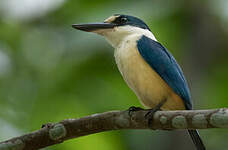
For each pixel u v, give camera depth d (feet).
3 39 41.86
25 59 41.47
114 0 39.40
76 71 39.83
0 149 24.35
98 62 39.50
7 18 42.24
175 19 39.47
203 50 38.78
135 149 36.96
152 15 38.63
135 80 27.96
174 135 35.01
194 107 36.68
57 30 42.01
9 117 38.65
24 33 42.22
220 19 38.40
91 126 25.13
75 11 41.32
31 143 24.73
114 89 40.40
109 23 31.04
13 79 40.57
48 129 24.89
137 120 24.85
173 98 27.99
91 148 38.37
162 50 29.04
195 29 39.14
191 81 37.55
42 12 42.16
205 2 38.83
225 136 38.22
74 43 38.86
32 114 39.27
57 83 40.04
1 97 39.60
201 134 38.50
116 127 25.23
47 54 41.75
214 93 38.78
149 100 28.32
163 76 27.76
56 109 39.68
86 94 40.01
